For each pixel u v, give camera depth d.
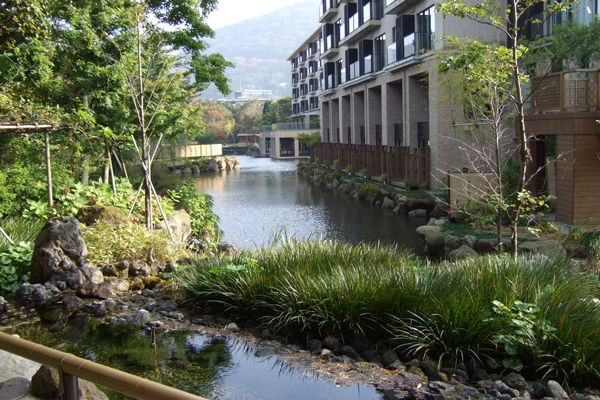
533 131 11.91
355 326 4.95
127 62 12.20
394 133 27.23
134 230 8.08
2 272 6.85
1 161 12.05
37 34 7.66
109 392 3.79
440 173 20.31
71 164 13.73
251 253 6.87
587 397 3.82
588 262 8.40
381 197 21.34
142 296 6.52
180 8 16.75
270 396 3.84
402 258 6.55
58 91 12.23
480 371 4.27
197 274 6.40
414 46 21.92
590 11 15.20
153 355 4.65
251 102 97.50
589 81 10.70
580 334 4.16
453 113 18.69
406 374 4.22
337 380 4.14
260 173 40.41
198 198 14.18
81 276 6.63
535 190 12.84
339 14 37.12
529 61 13.75
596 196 10.63
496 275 5.14
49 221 6.93
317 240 6.98
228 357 4.61
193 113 19.61
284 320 5.25
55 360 1.95
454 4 6.29
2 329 5.39
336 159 34.22
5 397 3.08
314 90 62.06
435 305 4.70
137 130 13.51
